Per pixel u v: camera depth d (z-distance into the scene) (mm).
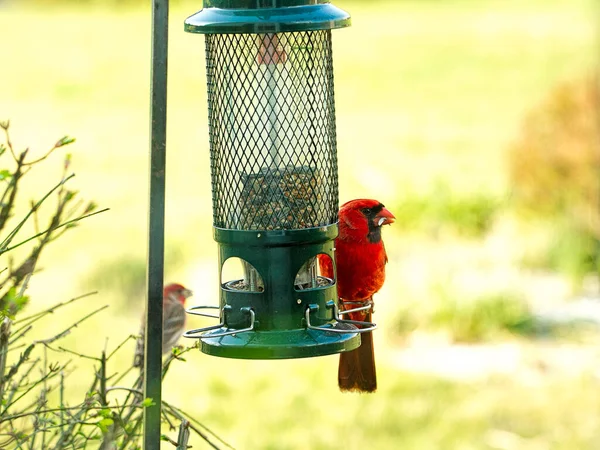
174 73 34656
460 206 17234
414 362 12875
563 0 47844
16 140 25656
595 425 11141
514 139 17000
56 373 4848
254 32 5043
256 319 5477
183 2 43531
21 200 18203
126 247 16703
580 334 13508
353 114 29609
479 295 13703
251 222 5629
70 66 35688
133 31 41594
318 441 10953
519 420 11305
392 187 18484
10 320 4566
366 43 40406
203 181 22297
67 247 16641
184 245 17141
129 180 21859
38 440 5805
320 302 5574
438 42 39812
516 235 16234
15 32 42031
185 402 11812
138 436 4977
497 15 45062
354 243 6742
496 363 12781
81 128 27391
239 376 12500
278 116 5645
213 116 5762
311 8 5180
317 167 5699
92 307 13961
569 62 33906
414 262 15797
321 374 12500
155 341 4582
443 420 11344
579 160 15750
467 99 30594
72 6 46812
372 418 11406
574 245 15344
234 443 10891
